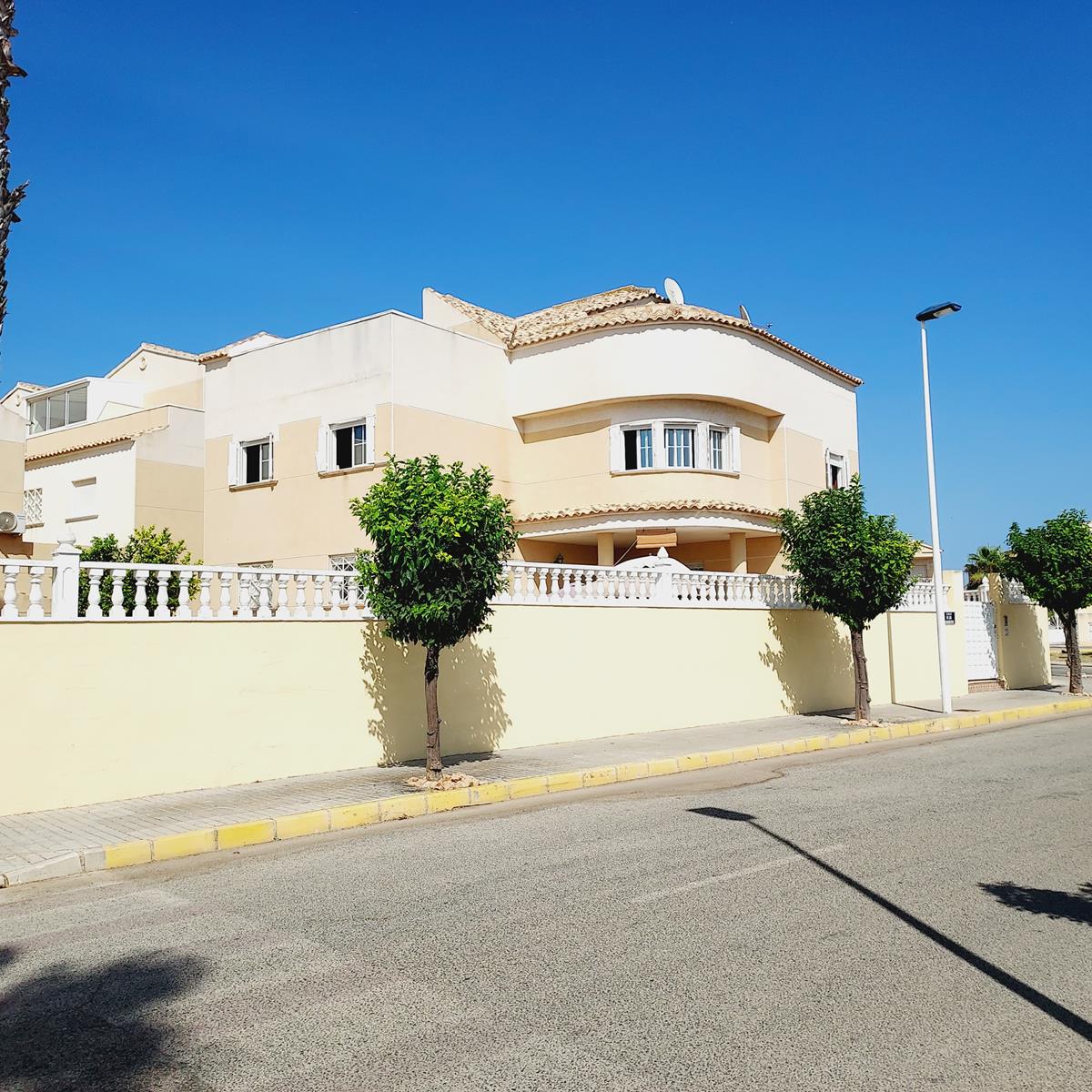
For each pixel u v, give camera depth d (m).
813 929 5.76
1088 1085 3.81
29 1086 3.88
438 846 8.30
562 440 23.05
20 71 9.10
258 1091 3.81
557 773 11.77
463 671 13.68
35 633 9.69
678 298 27.34
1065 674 32.88
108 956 5.48
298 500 21.36
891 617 21.92
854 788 11.04
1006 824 8.83
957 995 4.73
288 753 11.61
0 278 9.05
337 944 5.61
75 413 27.59
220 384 23.19
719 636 17.59
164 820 9.05
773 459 24.19
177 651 10.73
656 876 7.04
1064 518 23.41
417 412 20.66
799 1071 3.93
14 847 8.05
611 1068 3.96
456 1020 4.46
